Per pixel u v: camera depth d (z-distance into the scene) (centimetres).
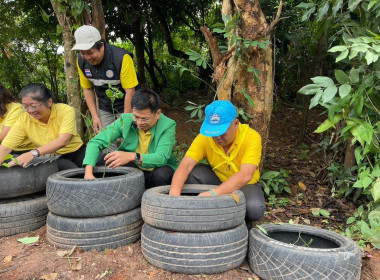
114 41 800
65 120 340
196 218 245
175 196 253
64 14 430
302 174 463
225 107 267
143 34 792
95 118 411
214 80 357
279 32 626
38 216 320
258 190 300
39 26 664
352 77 287
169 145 316
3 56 707
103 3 664
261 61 357
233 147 287
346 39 308
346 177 381
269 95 368
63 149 367
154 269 257
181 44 978
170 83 924
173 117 689
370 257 287
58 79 792
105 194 275
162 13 761
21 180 311
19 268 263
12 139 335
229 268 254
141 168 341
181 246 246
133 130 322
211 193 265
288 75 816
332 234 271
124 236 285
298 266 236
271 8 514
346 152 396
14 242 299
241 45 343
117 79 379
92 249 279
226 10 362
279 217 358
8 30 671
